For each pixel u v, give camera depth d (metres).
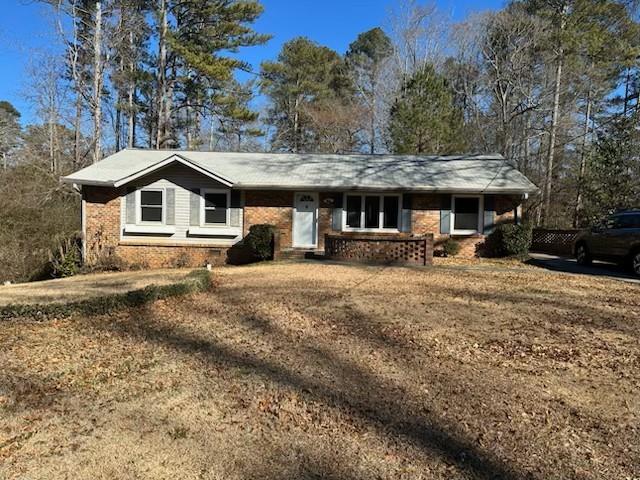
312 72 40.38
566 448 3.64
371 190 17.25
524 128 27.50
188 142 35.03
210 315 7.86
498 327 7.14
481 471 3.33
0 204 19.83
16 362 5.58
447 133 24.30
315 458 3.47
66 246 17.67
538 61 28.22
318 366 5.41
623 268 14.43
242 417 4.13
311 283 11.05
